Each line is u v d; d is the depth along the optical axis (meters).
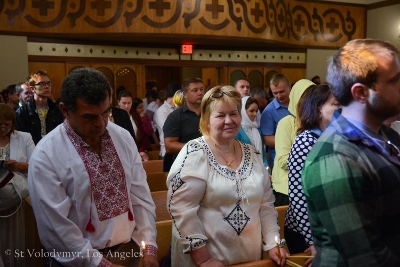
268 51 10.94
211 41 9.57
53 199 1.85
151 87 9.38
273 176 2.88
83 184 1.89
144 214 2.11
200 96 3.93
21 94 4.94
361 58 1.30
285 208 3.06
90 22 8.52
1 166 3.27
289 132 2.79
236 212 2.08
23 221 3.38
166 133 3.97
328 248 1.36
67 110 1.86
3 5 8.27
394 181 1.28
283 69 11.12
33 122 4.08
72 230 1.84
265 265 2.12
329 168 1.29
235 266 2.05
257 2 9.36
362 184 1.25
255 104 4.25
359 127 1.35
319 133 2.22
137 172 2.13
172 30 8.73
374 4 11.70
